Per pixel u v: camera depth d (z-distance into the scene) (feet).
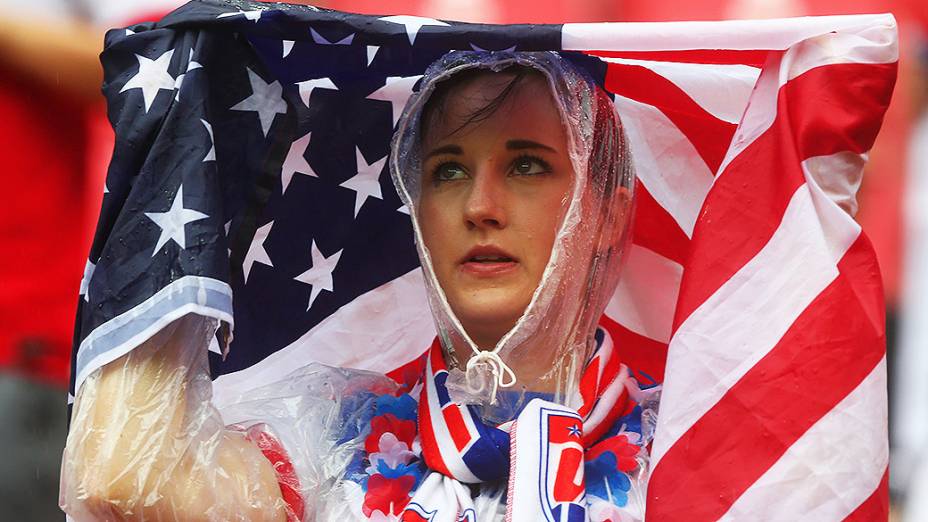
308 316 15.43
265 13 13.12
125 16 18.90
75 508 12.60
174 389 12.88
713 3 20.79
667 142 15.39
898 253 19.65
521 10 20.94
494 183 13.88
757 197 12.71
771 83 12.98
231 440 13.43
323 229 15.28
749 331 12.34
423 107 14.21
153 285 12.62
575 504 12.87
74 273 18.11
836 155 12.55
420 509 13.26
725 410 12.23
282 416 14.20
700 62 14.67
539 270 13.78
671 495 12.23
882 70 12.67
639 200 15.47
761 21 12.78
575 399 13.82
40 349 17.81
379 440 13.97
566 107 13.91
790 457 11.98
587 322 14.07
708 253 12.71
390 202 15.39
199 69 13.11
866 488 11.92
